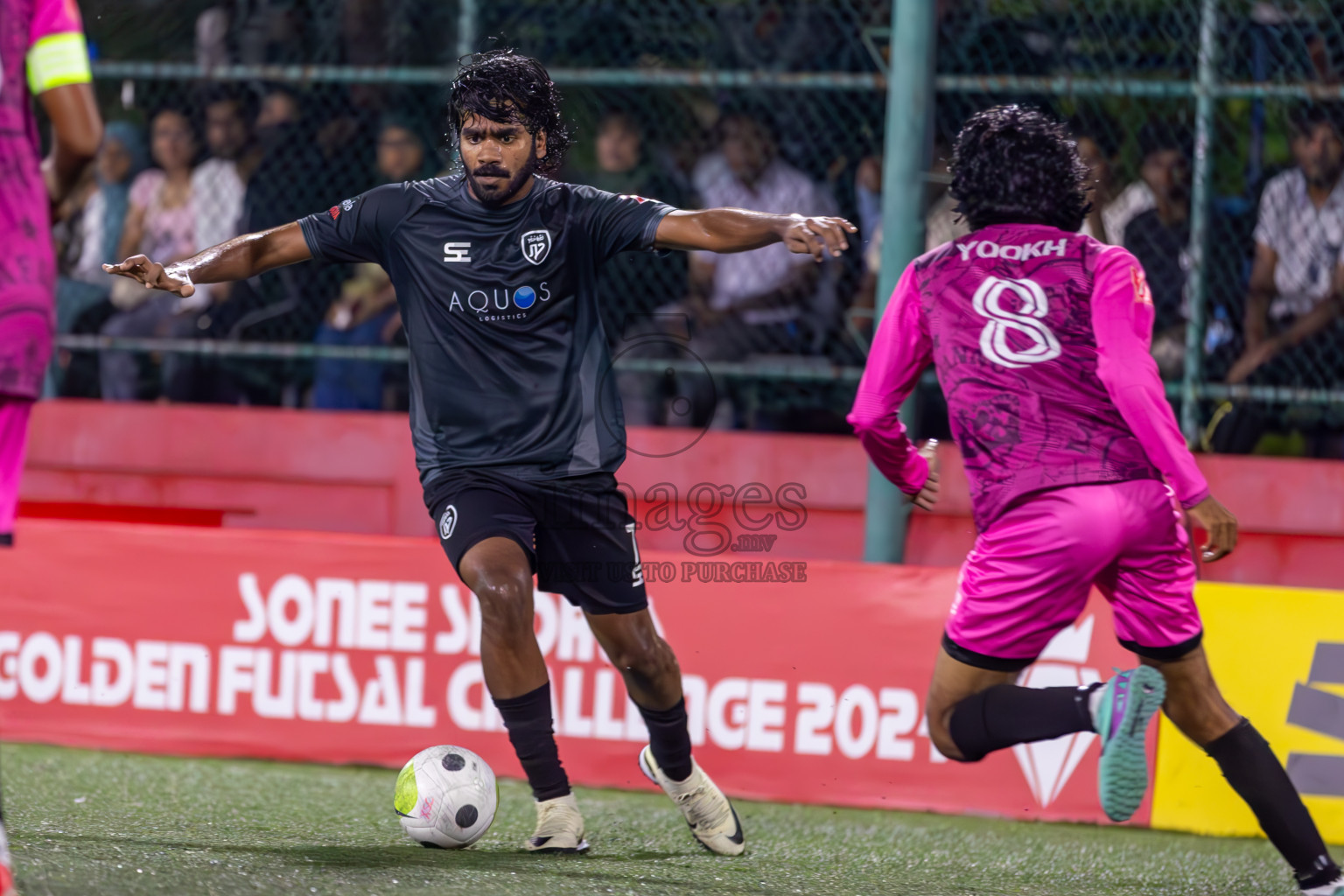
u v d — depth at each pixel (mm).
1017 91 17281
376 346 19922
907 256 14820
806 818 14078
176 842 11078
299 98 20469
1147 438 9023
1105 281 9289
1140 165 18422
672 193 19797
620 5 20109
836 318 19172
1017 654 9531
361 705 15477
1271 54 18047
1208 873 12352
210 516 18844
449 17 20547
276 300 20422
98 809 12664
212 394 20578
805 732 14828
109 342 19656
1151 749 14172
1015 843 13344
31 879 8734
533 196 10906
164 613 15867
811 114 19594
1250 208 18375
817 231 9945
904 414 15312
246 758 15641
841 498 17453
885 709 14680
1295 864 9805
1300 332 18156
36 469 19188
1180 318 18203
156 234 20750
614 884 10156
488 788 11430
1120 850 13211
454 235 10883
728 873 11133
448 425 11023
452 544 10766
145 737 15820
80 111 8773
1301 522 16656
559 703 15102
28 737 16016
